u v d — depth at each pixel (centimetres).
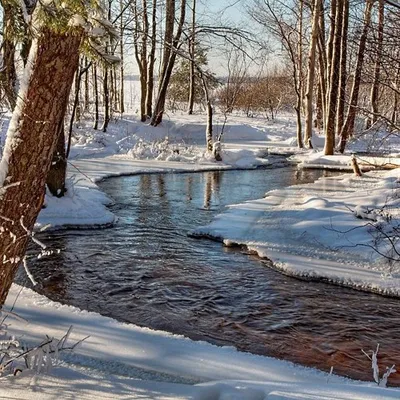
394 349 566
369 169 1736
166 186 1530
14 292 603
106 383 365
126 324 532
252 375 435
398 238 843
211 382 380
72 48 300
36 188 325
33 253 853
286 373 448
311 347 565
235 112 4069
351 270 793
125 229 1037
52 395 338
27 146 310
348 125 2100
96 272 779
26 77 303
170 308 659
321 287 755
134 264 823
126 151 2278
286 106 4388
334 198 1169
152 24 2327
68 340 471
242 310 662
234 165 1961
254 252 898
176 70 4066
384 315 661
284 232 955
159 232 1020
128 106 4481
